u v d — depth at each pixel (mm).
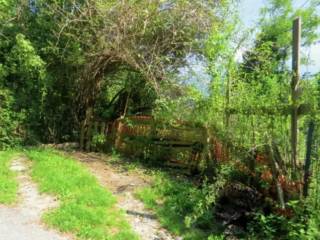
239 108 6500
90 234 5238
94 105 12148
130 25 9602
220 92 6926
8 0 10469
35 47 10508
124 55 9695
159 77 9875
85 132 11344
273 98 5949
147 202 6645
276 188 5809
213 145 7543
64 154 9859
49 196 6551
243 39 7164
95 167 8914
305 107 5332
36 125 10977
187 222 5625
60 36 10734
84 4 10242
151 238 5465
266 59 7191
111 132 11039
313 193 5188
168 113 8688
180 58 9953
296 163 5574
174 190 7176
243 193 6480
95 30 10031
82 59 10648
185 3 9609
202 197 6488
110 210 6180
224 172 6402
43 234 5234
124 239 5234
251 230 5625
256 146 5867
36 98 10867
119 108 12078
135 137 10227
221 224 6000
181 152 8953
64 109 11695
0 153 9383
